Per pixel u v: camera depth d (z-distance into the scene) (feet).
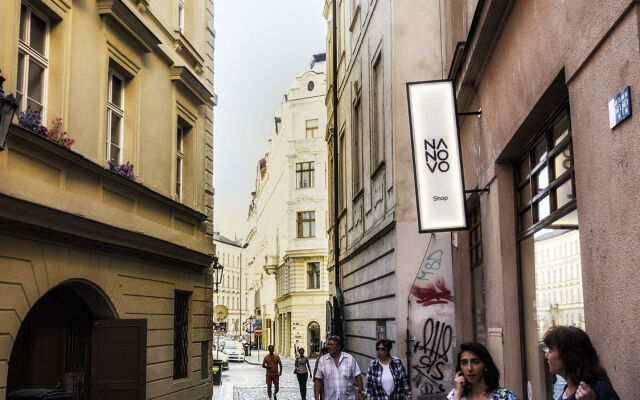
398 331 40.88
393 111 43.32
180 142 49.67
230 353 161.79
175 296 46.91
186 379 46.57
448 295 41.06
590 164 14.98
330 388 30.32
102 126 34.94
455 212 26.68
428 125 27.17
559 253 19.22
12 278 26.21
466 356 13.20
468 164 33.40
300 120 161.38
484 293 30.66
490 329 26.91
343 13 72.38
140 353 35.50
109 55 36.09
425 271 41.37
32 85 29.58
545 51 18.52
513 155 25.05
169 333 43.37
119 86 39.01
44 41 30.76
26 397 24.80
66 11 31.35
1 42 25.79
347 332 67.21
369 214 53.36
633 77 12.33
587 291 15.40
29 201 25.76
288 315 174.09
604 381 10.87
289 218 158.61
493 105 26.30
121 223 35.63
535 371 22.15
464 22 34.76
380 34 49.11
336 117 73.41
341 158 74.95
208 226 53.06
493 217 26.45
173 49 46.68
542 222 21.27
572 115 16.26
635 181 12.39
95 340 35.01
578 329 11.51
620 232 13.23
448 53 40.09
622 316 13.15
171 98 45.65
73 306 35.40
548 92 18.40
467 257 35.91
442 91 27.32
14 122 26.61
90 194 32.99
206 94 52.24
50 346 33.32
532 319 22.74
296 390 82.79
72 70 31.81
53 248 29.37
